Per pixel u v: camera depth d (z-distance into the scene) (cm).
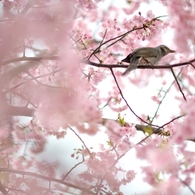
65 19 1069
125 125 1194
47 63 1173
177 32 1030
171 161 791
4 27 986
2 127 1238
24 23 984
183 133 794
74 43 1258
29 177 1230
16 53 1170
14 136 1286
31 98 1138
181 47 1061
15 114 1155
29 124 1296
